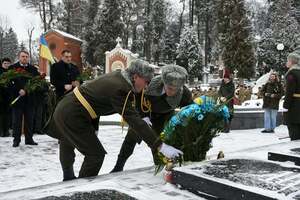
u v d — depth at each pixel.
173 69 3.53
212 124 2.85
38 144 8.67
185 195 2.30
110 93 3.24
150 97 3.83
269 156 3.18
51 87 10.03
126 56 25.52
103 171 6.19
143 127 3.08
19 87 8.21
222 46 39.44
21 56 8.41
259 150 3.77
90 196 2.03
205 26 53.69
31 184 5.55
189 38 41.84
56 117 3.58
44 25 49.41
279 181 2.21
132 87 3.25
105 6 42.53
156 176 2.74
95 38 42.84
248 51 38.72
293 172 2.41
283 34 38.25
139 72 3.22
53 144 8.70
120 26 42.56
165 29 53.00
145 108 3.86
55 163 6.88
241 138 10.51
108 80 3.32
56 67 8.09
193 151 2.85
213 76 42.81
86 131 3.49
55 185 2.49
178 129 2.83
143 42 51.50
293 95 6.51
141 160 7.12
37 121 10.05
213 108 2.82
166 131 2.87
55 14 50.00
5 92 9.64
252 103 18.14
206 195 2.26
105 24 42.31
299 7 51.94
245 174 2.36
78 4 49.94
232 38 38.69
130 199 2.00
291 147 3.63
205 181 2.24
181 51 41.78
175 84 3.49
